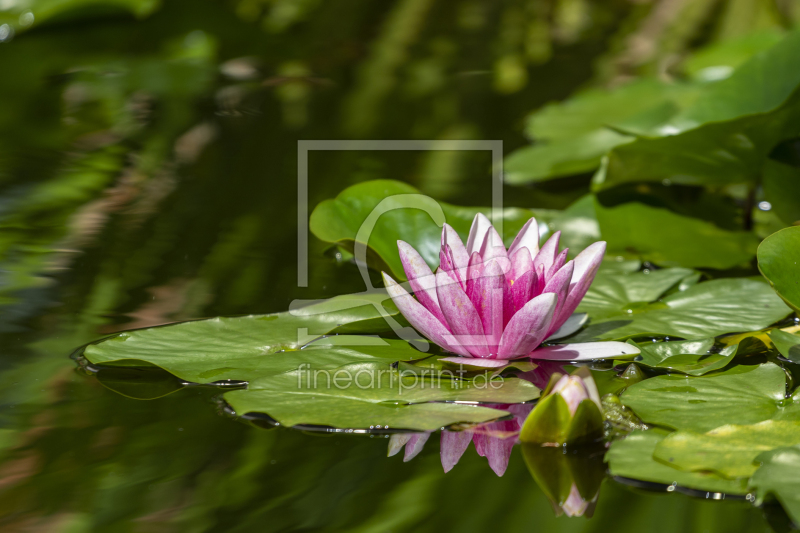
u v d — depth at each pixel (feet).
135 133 14.43
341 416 10.29
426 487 10.18
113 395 10.41
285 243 11.14
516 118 16.80
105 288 10.82
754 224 11.25
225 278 10.90
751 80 11.30
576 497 10.16
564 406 10.25
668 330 10.60
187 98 16.96
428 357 10.53
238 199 11.44
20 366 10.48
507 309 10.50
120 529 10.09
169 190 11.71
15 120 14.79
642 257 11.04
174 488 10.17
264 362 10.49
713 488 10.13
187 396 10.41
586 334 10.61
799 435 10.23
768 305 10.68
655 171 11.25
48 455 10.24
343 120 16.16
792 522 10.09
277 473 10.21
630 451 10.21
